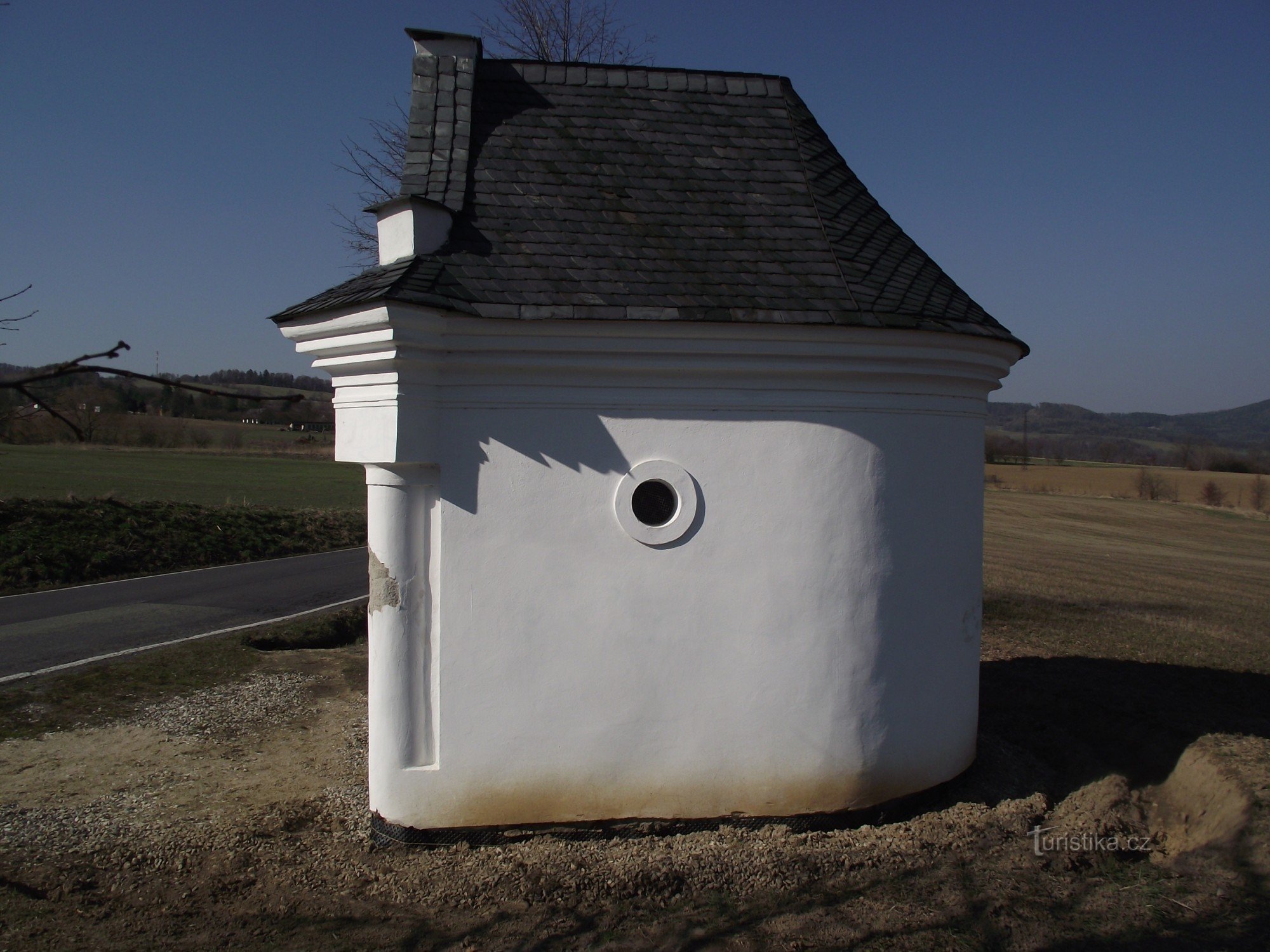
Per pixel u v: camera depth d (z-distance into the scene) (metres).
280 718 8.02
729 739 5.43
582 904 4.67
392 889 4.82
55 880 4.91
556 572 5.26
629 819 5.38
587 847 5.26
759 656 5.42
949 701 5.96
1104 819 5.82
